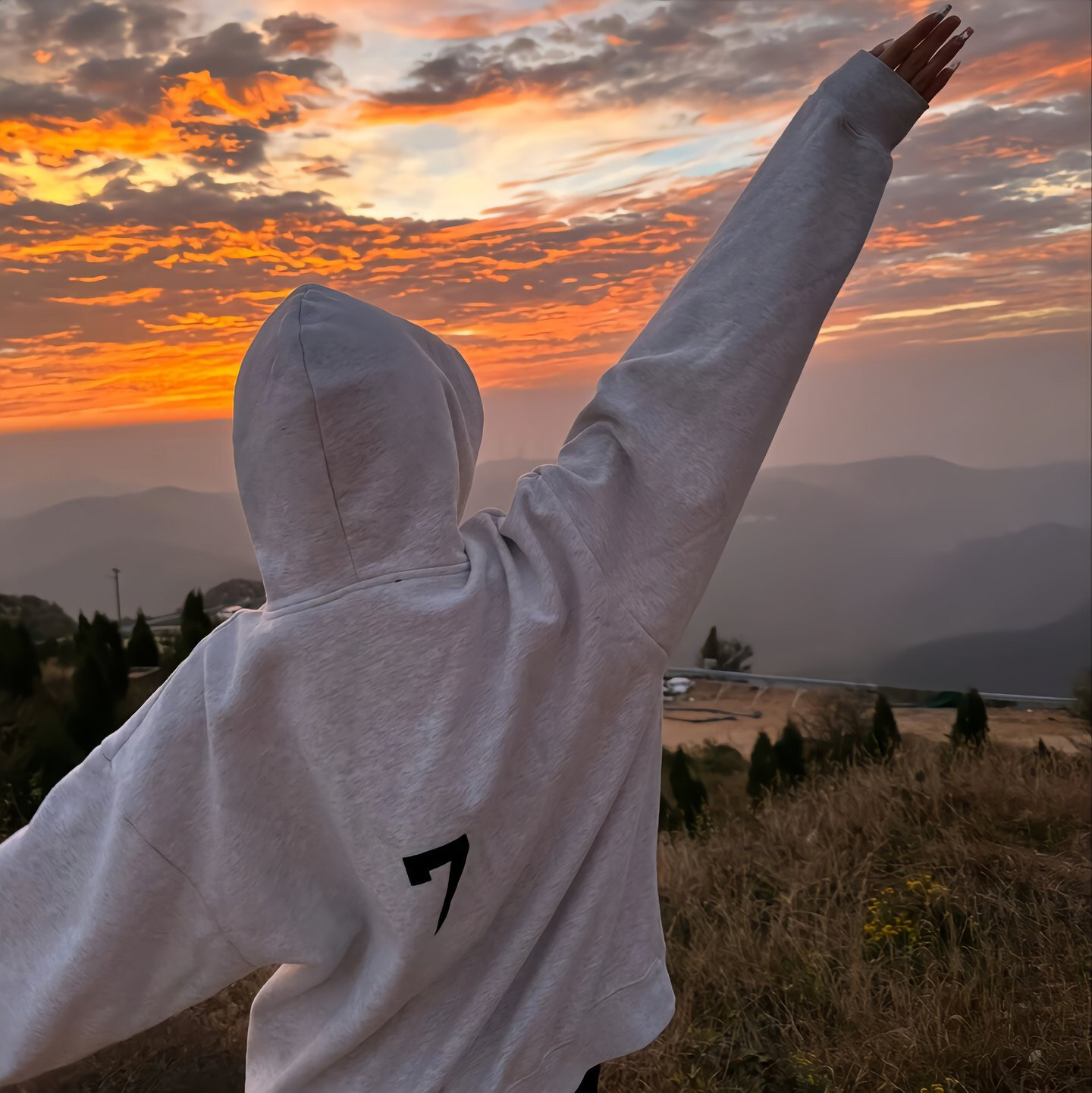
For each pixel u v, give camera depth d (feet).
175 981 2.91
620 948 3.17
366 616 2.61
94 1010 2.89
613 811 3.06
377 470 2.61
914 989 8.43
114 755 2.83
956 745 16.10
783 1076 7.63
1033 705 25.57
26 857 2.83
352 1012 2.86
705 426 2.89
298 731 2.67
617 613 2.78
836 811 12.98
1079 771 13.24
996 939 9.20
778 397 3.01
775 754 18.80
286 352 2.60
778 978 9.00
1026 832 11.46
